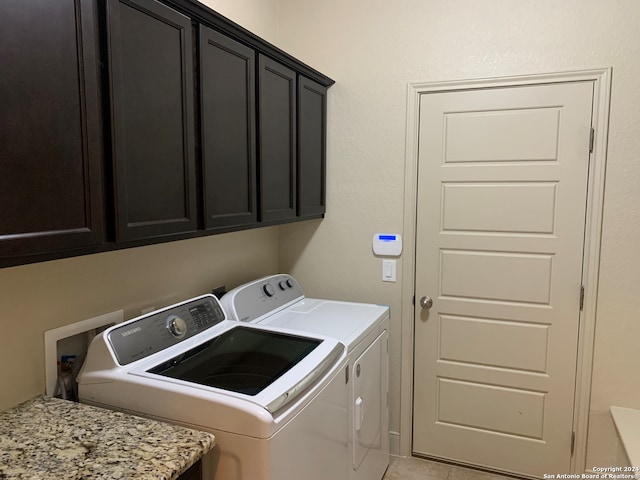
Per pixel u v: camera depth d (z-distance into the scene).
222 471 1.26
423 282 2.60
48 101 1.06
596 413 2.33
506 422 2.51
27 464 1.08
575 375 2.36
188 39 1.50
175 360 1.55
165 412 1.32
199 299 1.85
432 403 2.65
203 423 1.27
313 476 1.48
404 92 2.51
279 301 2.35
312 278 2.82
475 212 2.46
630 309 2.23
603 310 2.27
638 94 2.13
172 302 2.00
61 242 1.10
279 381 1.38
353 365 1.89
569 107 2.24
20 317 1.39
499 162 2.39
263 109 1.97
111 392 1.40
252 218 1.93
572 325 2.34
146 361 1.50
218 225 1.70
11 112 0.98
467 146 2.44
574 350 2.35
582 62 2.20
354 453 1.92
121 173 1.25
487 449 2.56
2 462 1.09
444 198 2.51
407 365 2.65
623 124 2.16
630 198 2.18
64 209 1.11
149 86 1.35
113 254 1.70
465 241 2.49
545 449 2.45
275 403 1.26
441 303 2.57
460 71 2.40
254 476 1.23
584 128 2.23
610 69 2.16
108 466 1.07
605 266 2.25
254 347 1.70
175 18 1.44
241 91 1.81
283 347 1.71
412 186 2.55
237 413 1.23
